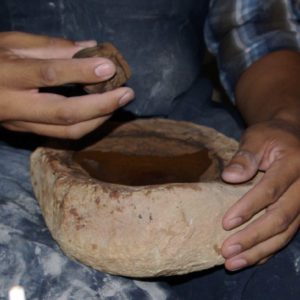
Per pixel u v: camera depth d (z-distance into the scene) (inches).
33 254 22.6
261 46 30.5
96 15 31.6
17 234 22.9
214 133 26.7
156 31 32.5
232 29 31.8
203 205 21.2
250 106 28.2
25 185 26.2
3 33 24.9
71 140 25.0
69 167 23.2
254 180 23.1
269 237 22.5
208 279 25.2
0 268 22.3
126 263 21.1
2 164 27.3
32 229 23.5
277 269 24.1
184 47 33.4
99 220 21.0
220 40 32.9
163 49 32.7
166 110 33.8
